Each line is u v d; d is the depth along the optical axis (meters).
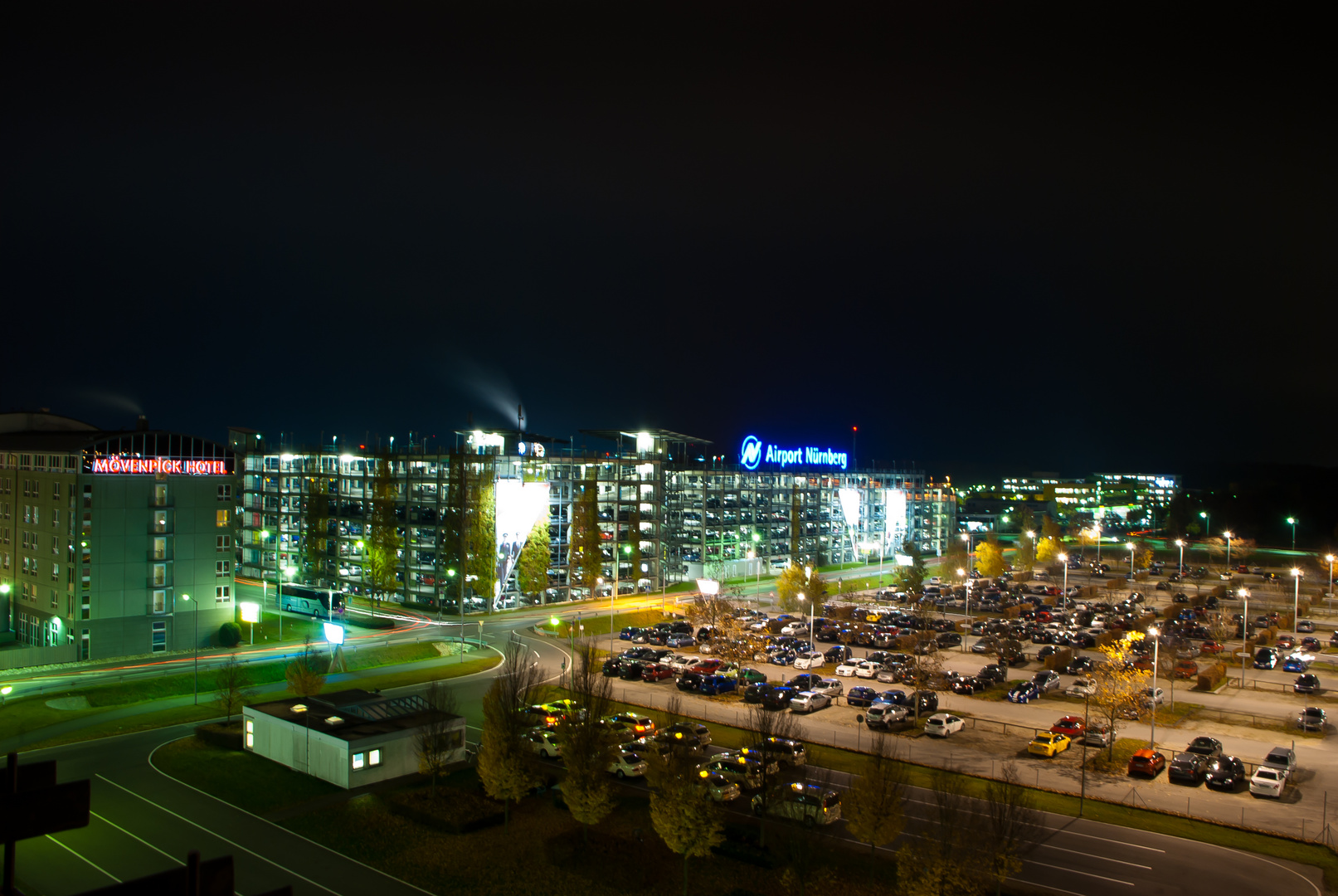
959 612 152.00
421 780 65.44
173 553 116.06
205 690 91.38
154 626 114.44
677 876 50.59
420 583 154.62
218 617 119.94
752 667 107.00
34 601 116.69
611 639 123.06
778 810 53.09
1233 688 98.56
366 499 165.62
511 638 122.12
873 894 47.72
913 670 92.94
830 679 94.62
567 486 163.00
